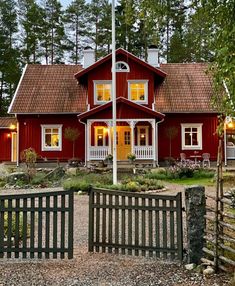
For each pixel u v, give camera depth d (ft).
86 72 80.28
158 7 19.63
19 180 54.08
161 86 83.76
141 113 74.08
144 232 19.76
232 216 16.56
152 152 74.59
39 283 15.99
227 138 79.51
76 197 40.70
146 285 15.56
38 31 147.64
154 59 87.15
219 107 19.67
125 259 19.33
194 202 18.03
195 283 15.62
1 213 19.77
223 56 16.61
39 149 79.77
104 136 79.82
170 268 17.69
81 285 15.75
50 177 57.52
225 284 15.34
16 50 144.36
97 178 53.11
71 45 152.35
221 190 17.46
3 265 18.58
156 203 19.51
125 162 72.69
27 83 84.84
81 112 78.89
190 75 86.69
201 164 75.15
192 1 18.81
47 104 79.97
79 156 79.71
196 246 17.94
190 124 79.87
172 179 58.03
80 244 22.45
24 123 80.12
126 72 80.94
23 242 19.67
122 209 20.20
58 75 87.92
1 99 141.59
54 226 19.72
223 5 17.33
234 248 18.03
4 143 89.61
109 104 73.31
